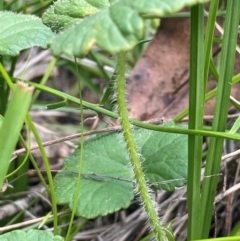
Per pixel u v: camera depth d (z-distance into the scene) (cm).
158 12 8
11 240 12
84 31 9
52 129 27
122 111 12
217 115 13
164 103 22
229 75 13
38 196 19
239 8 13
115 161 16
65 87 30
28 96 9
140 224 18
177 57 23
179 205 18
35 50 27
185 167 15
